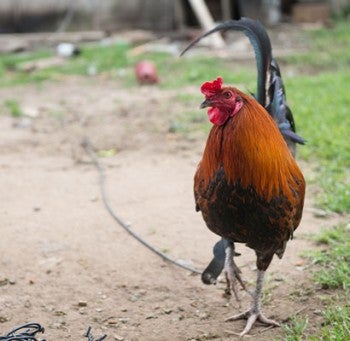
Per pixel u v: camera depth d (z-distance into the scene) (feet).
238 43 65.21
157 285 21.86
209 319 19.77
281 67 55.77
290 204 17.03
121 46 62.54
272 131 16.88
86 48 63.26
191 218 26.81
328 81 47.44
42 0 67.72
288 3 77.77
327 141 34.30
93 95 49.39
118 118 42.52
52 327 19.54
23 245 24.79
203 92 16.70
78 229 26.13
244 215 16.84
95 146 37.19
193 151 35.50
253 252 23.70
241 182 16.52
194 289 21.56
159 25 69.15
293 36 67.82
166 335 18.99
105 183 31.14
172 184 30.68
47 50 65.67
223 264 19.07
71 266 23.21
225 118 16.76
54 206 28.58
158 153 35.47
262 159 16.46
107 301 21.01
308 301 20.30
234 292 18.66
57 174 32.76
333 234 24.38
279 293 20.90
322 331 18.24
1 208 28.50
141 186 30.55
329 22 72.95
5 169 33.71
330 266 22.26
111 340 18.79
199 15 66.69
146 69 51.39
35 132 40.32
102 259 23.65
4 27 68.18
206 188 17.12
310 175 30.45
